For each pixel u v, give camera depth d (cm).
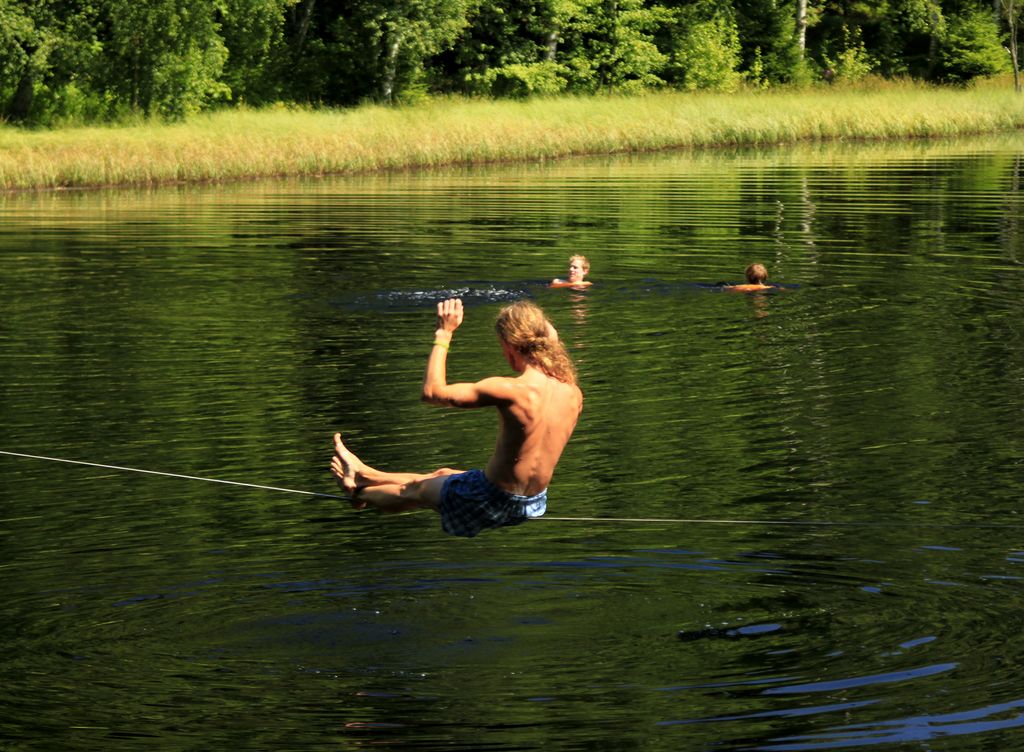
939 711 659
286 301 1928
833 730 641
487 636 761
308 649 745
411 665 723
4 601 819
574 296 1969
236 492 1050
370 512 991
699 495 1027
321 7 6675
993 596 810
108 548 916
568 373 730
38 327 1750
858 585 832
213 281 2106
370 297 1958
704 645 745
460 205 3231
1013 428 1209
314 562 884
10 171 3725
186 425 1266
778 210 3059
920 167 4234
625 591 826
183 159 4012
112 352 1602
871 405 1308
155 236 2653
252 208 3197
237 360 1554
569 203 3256
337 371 1492
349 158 4312
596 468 1108
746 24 7744
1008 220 2819
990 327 1691
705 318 1792
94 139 4119
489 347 1614
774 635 756
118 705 680
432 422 1270
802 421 1252
